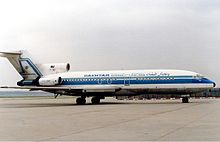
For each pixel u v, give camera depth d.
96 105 38.56
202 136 11.98
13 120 19.58
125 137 11.96
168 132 13.16
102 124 16.56
